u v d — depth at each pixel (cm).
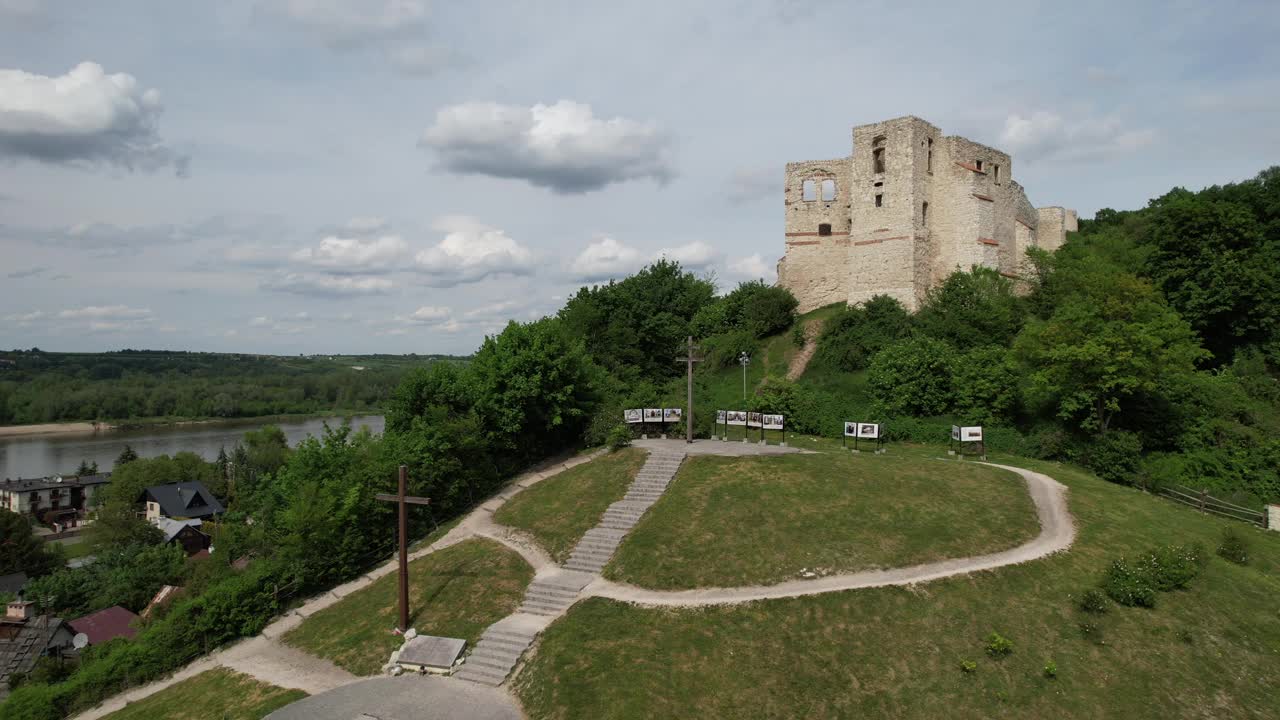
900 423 5138
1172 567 2836
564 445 5431
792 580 2911
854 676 2425
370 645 2984
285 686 2792
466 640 2872
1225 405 4612
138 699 2981
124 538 7506
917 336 5659
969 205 6525
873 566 2964
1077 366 4438
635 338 7131
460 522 4141
